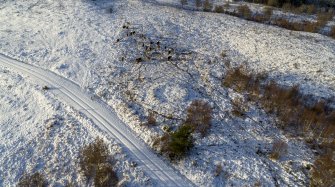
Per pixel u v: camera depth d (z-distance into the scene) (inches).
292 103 734.5
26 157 629.0
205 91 804.6
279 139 652.1
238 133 673.0
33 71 877.8
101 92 806.5
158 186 565.6
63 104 761.6
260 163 597.6
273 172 578.6
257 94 774.5
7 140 665.0
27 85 822.5
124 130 690.8
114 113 741.9
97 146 634.8
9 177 591.5
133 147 645.9
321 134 652.1
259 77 838.5
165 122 700.7
